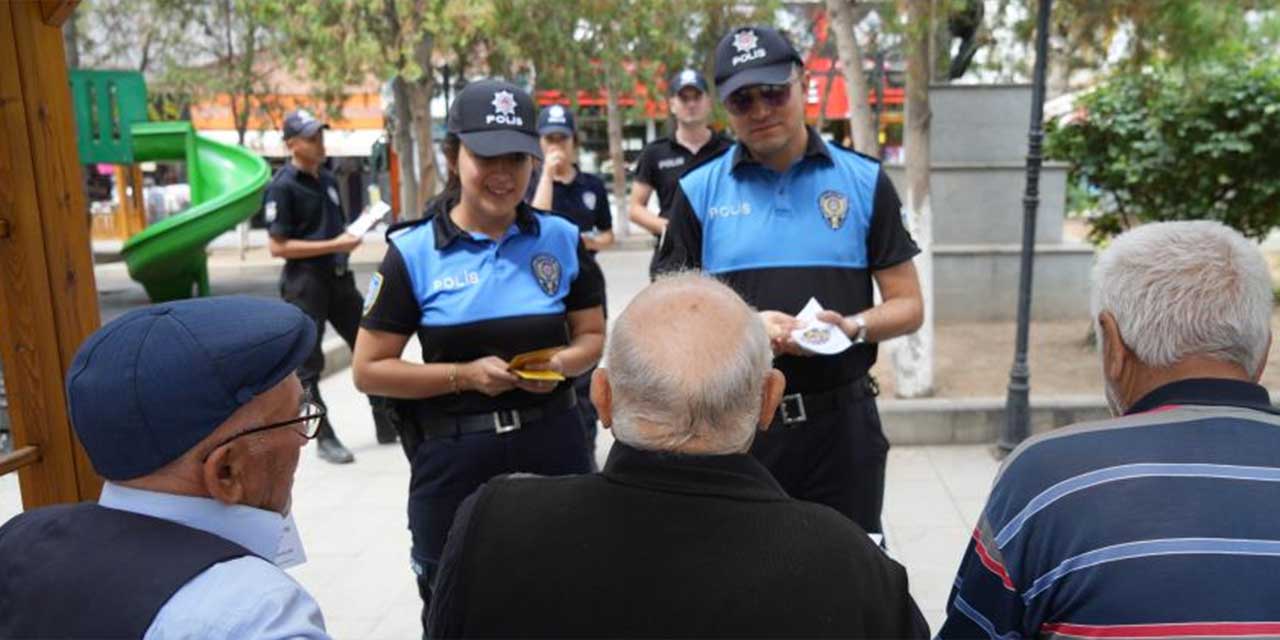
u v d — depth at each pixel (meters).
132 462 1.34
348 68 12.80
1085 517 1.45
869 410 2.87
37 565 1.30
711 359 1.37
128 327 1.38
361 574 4.21
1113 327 1.60
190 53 20.23
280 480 1.48
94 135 9.79
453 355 2.69
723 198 2.90
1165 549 1.39
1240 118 7.77
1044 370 7.10
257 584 1.27
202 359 1.34
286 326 1.43
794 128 2.78
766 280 2.83
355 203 26.41
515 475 1.53
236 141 28.02
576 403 2.98
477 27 13.06
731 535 1.31
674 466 1.37
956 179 9.11
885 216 2.87
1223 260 1.52
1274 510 1.39
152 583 1.24
